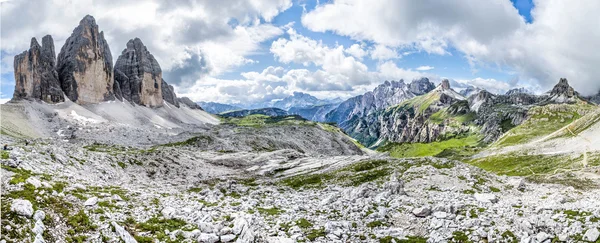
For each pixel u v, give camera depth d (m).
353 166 113.94
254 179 118.19
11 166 43.31
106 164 89.12
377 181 82.75
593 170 139.00
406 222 41.94
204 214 40.69
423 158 102.00
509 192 68.19
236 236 33.84
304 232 37.31
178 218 38.56
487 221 39.16
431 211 43.72
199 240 32.41
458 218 41.03
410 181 73.56
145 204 43.03
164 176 104.06
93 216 33.16
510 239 33.62
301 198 59.00
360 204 48.81
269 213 44.94
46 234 27.39
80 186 42.50
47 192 34.50
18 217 27.23
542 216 37.09
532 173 180.38
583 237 31.34
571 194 66.69
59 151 74.19
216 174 125.62
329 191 72.25
